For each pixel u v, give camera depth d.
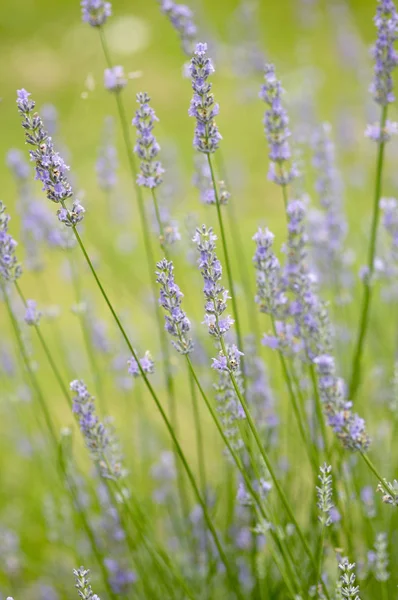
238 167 8.22
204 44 2.58
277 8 13.22
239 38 5.72
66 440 3.42
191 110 2.66
